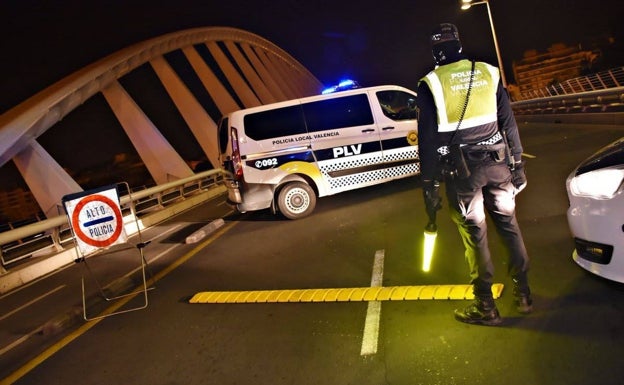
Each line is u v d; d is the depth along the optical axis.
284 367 2.49
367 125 6.70
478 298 2.49
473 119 2.26
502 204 2.38
